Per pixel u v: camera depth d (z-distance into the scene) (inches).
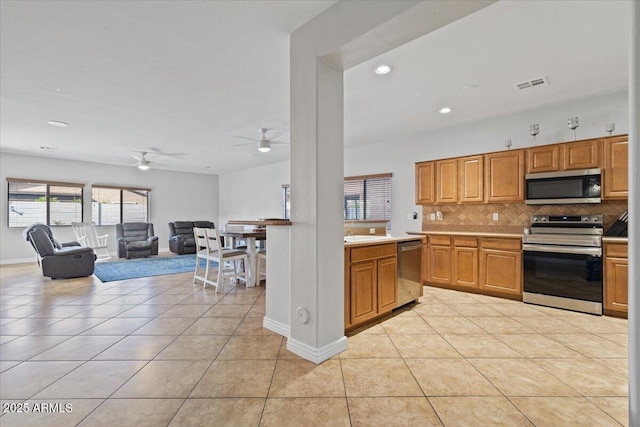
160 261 270.4
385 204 219.3
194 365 83.6
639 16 44.6
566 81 123.6
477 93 135.6
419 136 200.2
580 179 131.5
